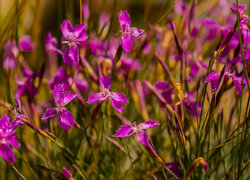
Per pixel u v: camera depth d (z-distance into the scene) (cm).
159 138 50
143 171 48
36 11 56
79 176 47
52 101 47
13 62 52
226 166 49
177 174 45
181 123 45
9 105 46
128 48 43
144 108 50
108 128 48
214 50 44
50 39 48
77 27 44
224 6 55
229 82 45
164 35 53
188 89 47
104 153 48
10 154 42
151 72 54
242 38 44
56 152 49
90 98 42
